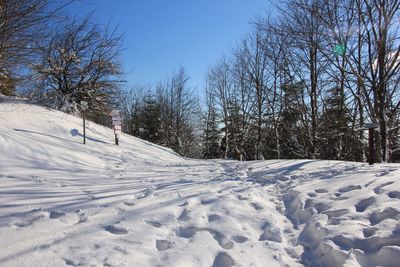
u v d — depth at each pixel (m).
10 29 8.62
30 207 5.39
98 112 21.58
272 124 28.45
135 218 5.03
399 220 4.45
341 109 20.03
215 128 45.19
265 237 4.83
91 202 5.81
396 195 5.39
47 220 4.85
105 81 21.42
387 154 12.10
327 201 5.77
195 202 6.09
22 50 9.42
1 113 13.34
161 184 7.77
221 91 36.69
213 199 6.26
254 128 30.92
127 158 13.77
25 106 15.76
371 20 11.71
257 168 10.69
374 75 12.23
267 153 32.94
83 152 12.34
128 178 8.79
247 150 35.47
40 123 14.06
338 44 12.66
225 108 36.41
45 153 10.13
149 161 14.12
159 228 4.76
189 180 8.43
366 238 4.15
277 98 26.59
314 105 20.09
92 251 3.96
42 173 8.30
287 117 26.88
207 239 4.47
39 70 17.92
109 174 9.49
